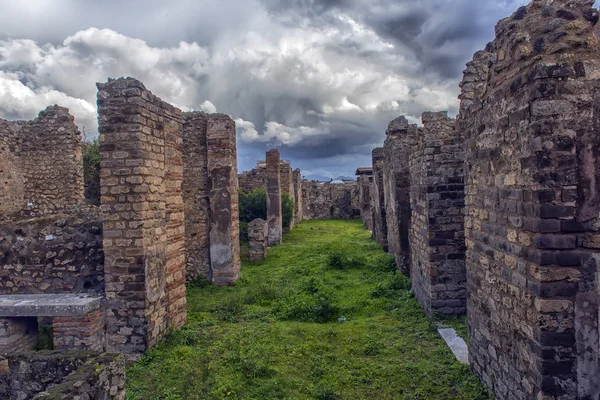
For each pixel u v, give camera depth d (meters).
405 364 6.80
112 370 4.91
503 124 4.89
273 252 18.89
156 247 7.94
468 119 6.28
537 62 4.23
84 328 7.09
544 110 4.04
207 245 13.34
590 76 4.03
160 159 8.20
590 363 4.05
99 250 7.96
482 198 5.72
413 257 11.11
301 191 36.72
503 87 4.86
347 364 6.92
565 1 4.45
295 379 6.39
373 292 11.12
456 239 9.03
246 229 21.34
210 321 9.20
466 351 7.17
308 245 20.84
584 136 3.99
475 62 8.73
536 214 4.13
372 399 5.84
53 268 8.01
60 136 15.17
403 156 13.27
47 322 8.04
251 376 6.43
